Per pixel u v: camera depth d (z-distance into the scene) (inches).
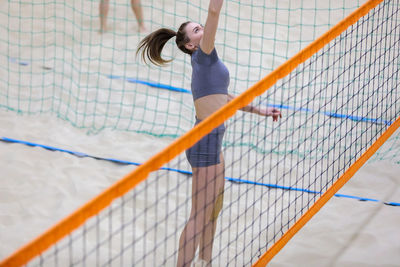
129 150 282.0
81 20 441.4
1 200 230.4
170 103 337.4
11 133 286.4
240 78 369.7
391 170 261.7
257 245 211.2
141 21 428.1
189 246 179.9
